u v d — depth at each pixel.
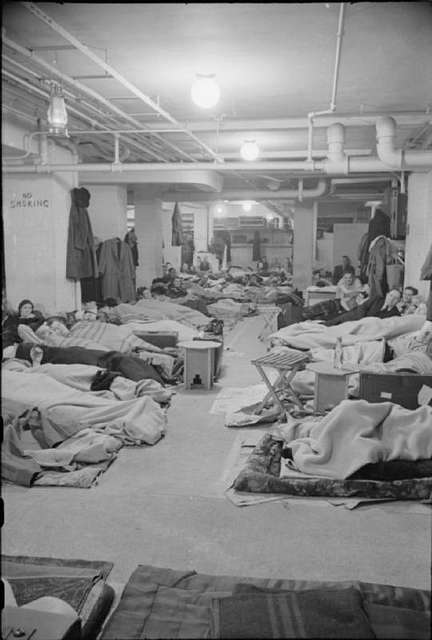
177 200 12.99
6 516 2.99
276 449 3.81
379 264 8.79
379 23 4.04
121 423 4.16
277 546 2.71
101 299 9.39
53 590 2.30
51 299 7.44
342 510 3.09
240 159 9.29
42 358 5.55
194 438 4.29
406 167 6.66
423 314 7.04
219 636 1.73
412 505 3.15
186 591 2.28
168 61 4.89
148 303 9.36
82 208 7.85
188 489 3.36
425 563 2.57
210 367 5.73
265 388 5.64
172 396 5.48
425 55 4.70
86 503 3.16
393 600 2.20
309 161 6.76
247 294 14.42
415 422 3.56
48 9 3.79
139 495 3.28
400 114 6.72
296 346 6.69
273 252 22.56
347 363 5.43
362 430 3.47
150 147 8.38
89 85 5.58
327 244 16.55
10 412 4.13
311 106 6.41
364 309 8.24
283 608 1.88
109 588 2.33
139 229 12.03
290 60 4.84
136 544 2.73
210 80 4.81
